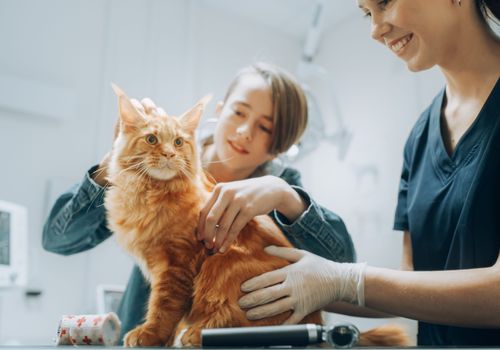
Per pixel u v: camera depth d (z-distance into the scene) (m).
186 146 0.78
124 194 0.74
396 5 0.79
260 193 0.78
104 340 0.61
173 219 0.72
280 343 0.53
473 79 0.92
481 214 0.82
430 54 0.84
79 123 2.01
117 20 2.13
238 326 0.67
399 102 2.11
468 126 0.92
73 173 1.96
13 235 1.43
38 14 1.98
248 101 1.12
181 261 0.70
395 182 2.07
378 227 2.11
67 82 2.00
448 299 0.69
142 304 0.99
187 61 2.23
